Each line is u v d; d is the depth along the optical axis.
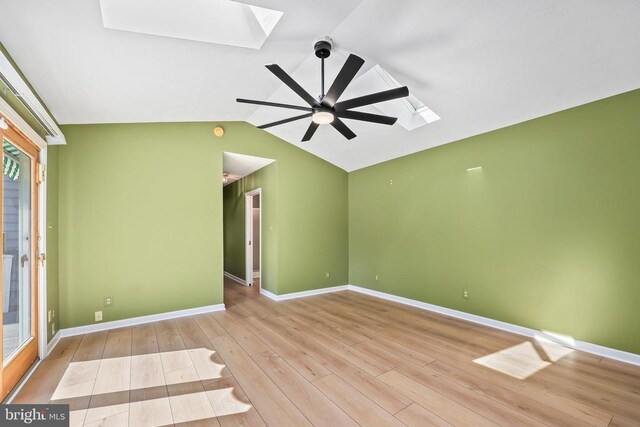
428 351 2.89
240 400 2.09
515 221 3.37
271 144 4.87
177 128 4.07
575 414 1.92
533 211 3.22
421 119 3.80
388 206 4.98
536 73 2.60
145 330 3.48
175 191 4.02
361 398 2.11
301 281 5.18
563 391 2.19
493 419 1.88
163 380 2.35
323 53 2.48
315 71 3.06
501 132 3.52
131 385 2.28
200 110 3.79
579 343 2.88
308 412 1.96
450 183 4.05
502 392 2.18
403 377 2.40
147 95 3.10
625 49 2.21
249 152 4.64
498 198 3.53
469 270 3.82
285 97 3.60
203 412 1.96
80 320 3.40
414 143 4.28
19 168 2.44
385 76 3.33
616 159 2.68
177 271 4.00
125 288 3.67
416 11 2.22
